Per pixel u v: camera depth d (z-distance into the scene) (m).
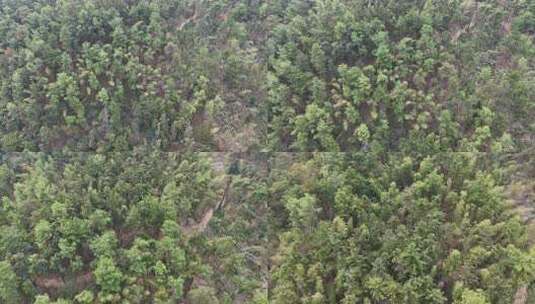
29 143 80.06
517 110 75.69
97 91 81.88
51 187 73.06
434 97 77.94
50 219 69.38
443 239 65.75
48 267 66.50
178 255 66.31
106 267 63.91
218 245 70.00
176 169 77.06
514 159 73.12
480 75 77.56
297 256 67.38
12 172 76.69
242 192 76.19
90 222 68.19
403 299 61.53
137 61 83.12
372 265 64.38
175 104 82.62
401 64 79.12
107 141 79.75
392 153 75.31
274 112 83.06
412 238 64.94
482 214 66.88
